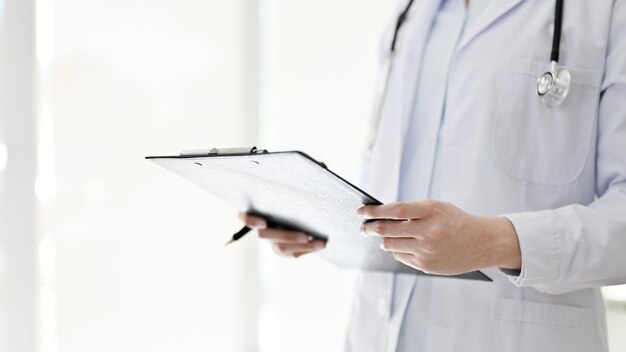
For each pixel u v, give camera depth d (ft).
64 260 6.49
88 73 6.56
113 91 6.66
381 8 7.13
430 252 2.63
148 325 6.82
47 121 6.44
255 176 2.75
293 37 7.24
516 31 3.35
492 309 3.24
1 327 6.21
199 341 7.06
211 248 7.10
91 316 6.59
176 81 6.95
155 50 6.84
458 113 3.42
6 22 6.21
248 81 7.31
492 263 2.80
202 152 2.73
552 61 3.19
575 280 2.89
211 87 7.12
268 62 7.41
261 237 3.98
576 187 3.22
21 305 6.28
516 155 3.24
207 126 7.10
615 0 3.24
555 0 3.32
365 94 7.17
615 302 5.39
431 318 3.39
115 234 6.68
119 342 6.70
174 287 6.93
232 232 7.19
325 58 7.22
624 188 3.01
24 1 6.27
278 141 7.29
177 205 6.93
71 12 6.48
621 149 3.07
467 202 3.30
